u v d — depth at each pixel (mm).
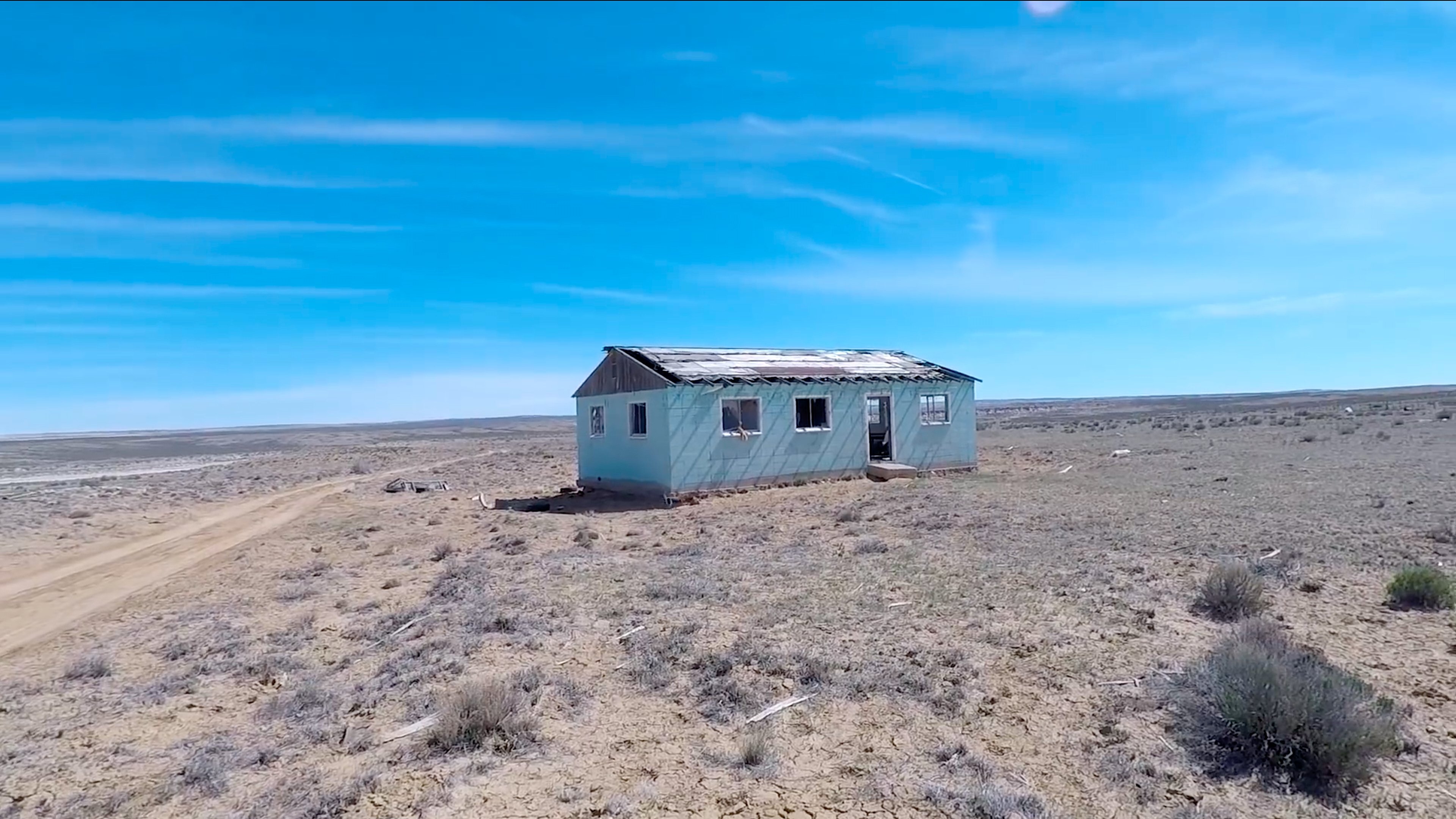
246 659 9227
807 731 6801
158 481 39594
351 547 17656
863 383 26312
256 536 20359
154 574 15828
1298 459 25734
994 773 5996
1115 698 7168
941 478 26203
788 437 24844
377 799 5789
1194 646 8305
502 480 35094
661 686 7914
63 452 88750
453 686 7953
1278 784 5668
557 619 10281
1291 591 10164
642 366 24188
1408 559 11305
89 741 7090
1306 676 6434
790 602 10789
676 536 17250
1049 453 34125
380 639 9906
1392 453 25875
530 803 5668
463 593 11953
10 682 8977
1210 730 6398
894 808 5547
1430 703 6777
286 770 6383
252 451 83062
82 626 11688
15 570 17000
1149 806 5496
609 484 26516
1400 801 5398
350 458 53844
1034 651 8398
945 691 7496
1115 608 9758
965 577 11672
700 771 6125
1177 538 13594
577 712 7309
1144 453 31578
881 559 13297
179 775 6359
